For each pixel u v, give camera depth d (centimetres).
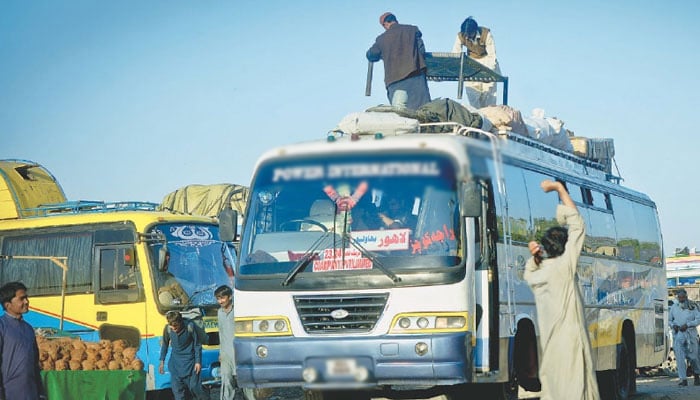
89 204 1981
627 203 1920
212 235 1945
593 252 1658
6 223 2003
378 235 1195
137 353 1814
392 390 1373
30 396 1052
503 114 1446
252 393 1562
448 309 1166
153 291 1819
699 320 2322
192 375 1577
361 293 1179
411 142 1055
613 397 1725
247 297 1219
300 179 1134
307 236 1214
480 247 1223
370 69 1684
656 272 2064
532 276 1062
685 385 2298
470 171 1045
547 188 1089
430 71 1820
